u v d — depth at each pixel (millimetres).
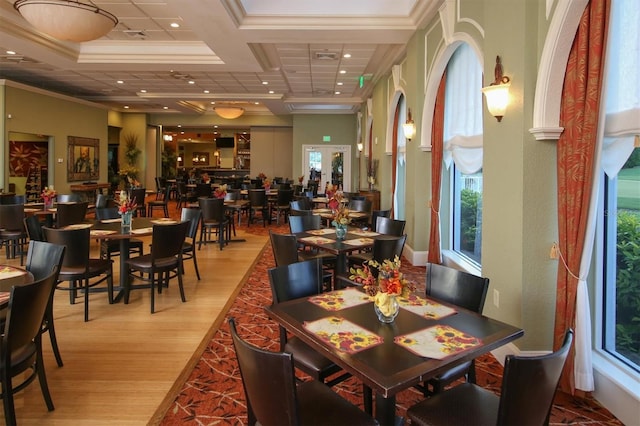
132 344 3369
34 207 6625
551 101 2688
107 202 7699
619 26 2373
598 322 2791
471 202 5359
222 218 7148
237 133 19125
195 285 5020
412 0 5434
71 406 2504
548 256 2889
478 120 4422
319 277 2730
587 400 2600
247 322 3852
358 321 2037
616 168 2461
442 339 1824
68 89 10961
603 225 2758
